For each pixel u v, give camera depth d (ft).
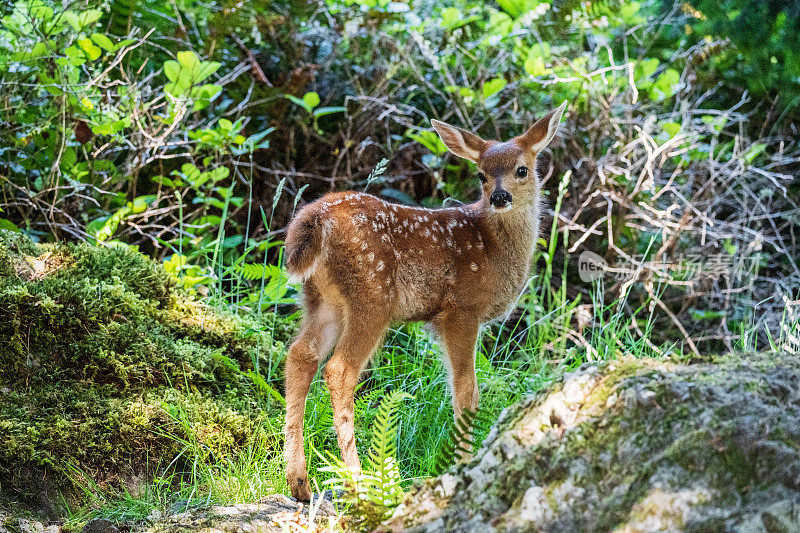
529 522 15.40
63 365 27.99
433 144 41.75
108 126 36.91
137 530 20.80
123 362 28.73
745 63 48.42
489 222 28.55
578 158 46.47
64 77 37.63
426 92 47.21
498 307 28.86
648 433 16.02
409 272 26.73
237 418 28.45
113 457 25.75
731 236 44.14
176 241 38.99
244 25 48.29
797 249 48.52
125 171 40.96
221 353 31.96
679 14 49.47
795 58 45.14
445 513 16.96
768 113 48.55
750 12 44.32
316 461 27.96
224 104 43.73
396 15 49.62
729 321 44.16
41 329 28.04
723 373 16.78
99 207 40.57
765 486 14.58
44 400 26.50
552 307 42.19
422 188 48.37
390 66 47.85
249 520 20.86
